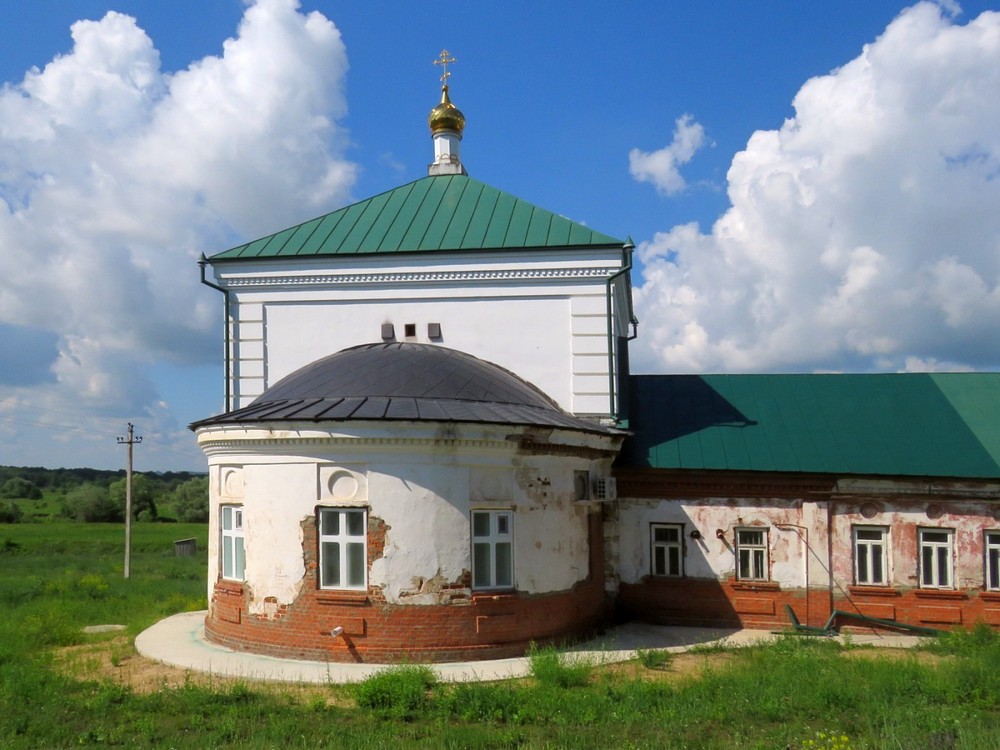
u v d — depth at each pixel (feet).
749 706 35.76
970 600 56.34
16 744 31.63
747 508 59.57
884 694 36.91
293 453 47.29
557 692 37.76
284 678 41.78
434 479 46.57
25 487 385.09
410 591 45.57
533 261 62.54
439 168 79.15
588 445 54.13
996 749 29.58
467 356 61.00
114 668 46.06
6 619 61.98
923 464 58.13
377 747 30.78
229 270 65.62
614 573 60.18
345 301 64.85
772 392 68.23
